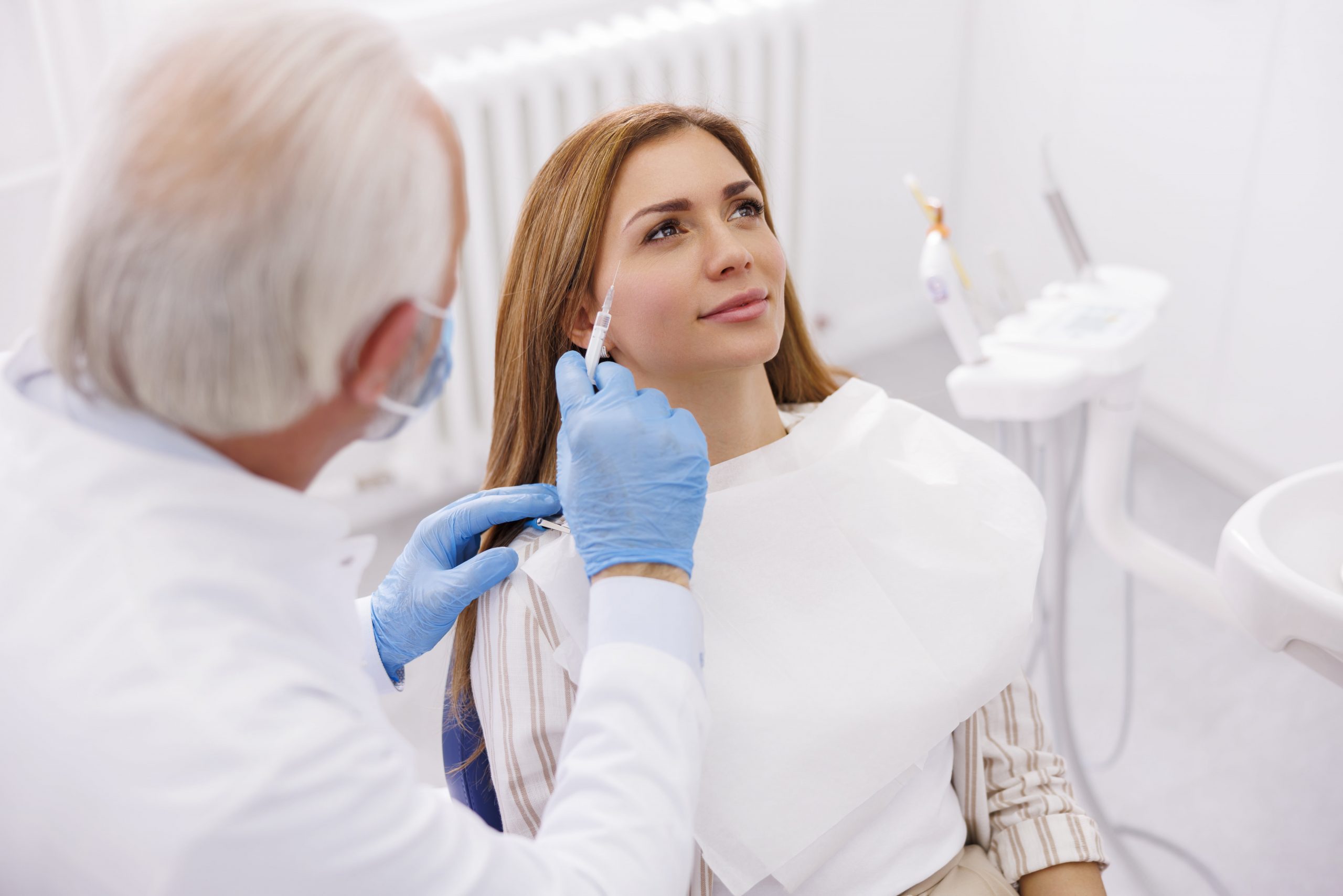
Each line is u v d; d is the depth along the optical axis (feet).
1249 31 7.08
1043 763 3.37
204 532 1.94
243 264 1.73
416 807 1.94
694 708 2.35
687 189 2.93
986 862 3.20
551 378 3.23
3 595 1.91
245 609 1.93
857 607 3.01
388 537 8.00
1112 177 8.41
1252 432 7.85
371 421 2.12
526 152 8.02
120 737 1.79
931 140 9.84
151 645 1.81
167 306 1.74
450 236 1.98
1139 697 6.50
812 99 8.51
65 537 1.91
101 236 1.74
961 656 3.03
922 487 3.21
